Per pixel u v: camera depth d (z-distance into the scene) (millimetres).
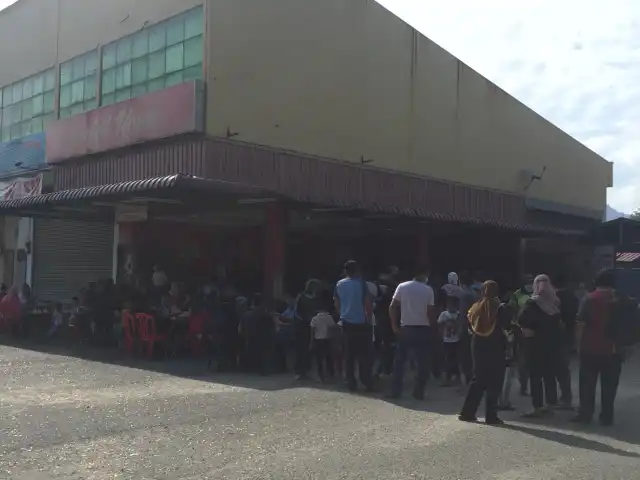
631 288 22422
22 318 18125
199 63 16891
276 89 18062
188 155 16672
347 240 25281
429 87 23188
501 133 26406
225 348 13031
